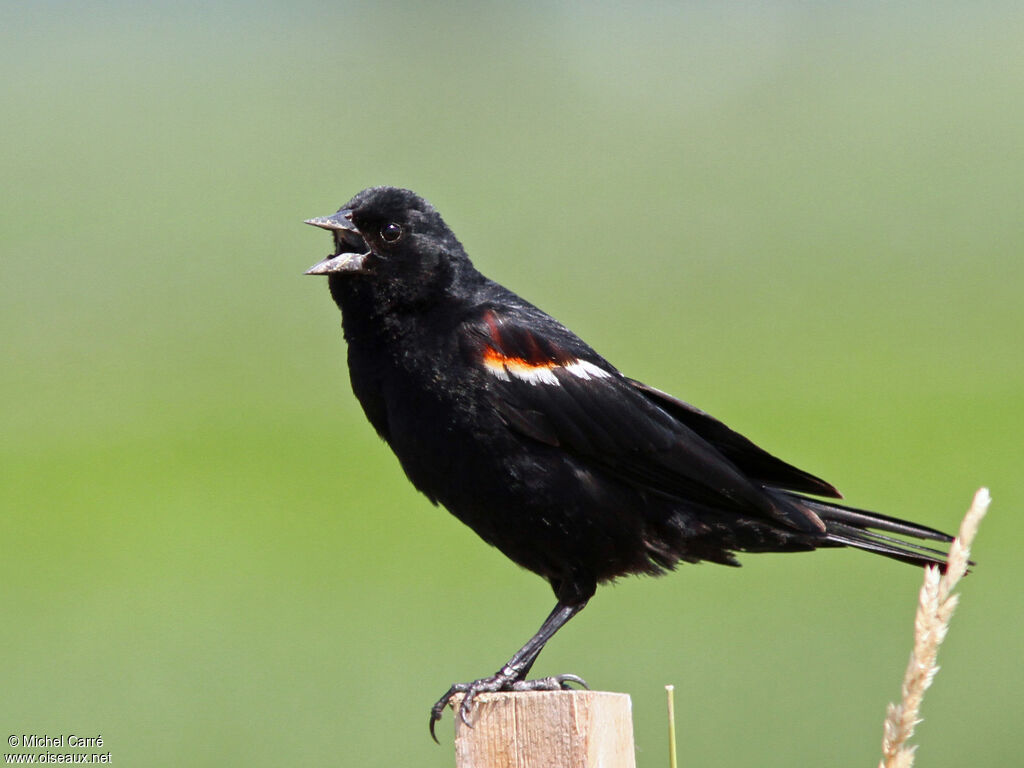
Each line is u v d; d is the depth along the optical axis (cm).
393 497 1416
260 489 1455
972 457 1484
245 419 1752
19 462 1578
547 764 395
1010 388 1750
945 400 1717
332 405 1802
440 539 1279
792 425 1631
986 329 2000
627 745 412
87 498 1425
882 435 1584
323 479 1491
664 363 1908
